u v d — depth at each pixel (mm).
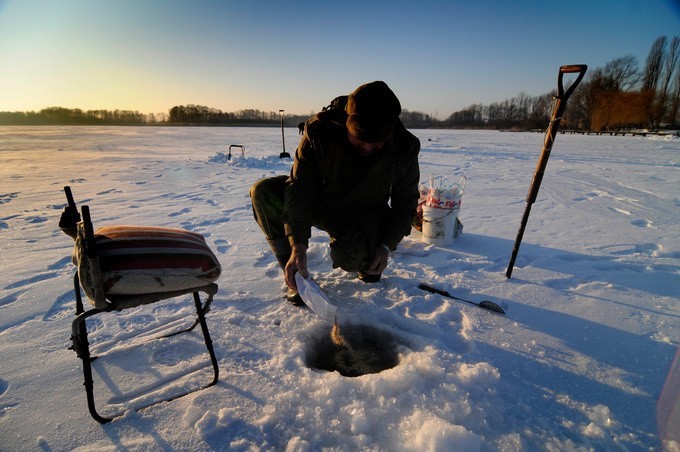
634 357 1757
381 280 2514
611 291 2418
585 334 1943
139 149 16016
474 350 1787
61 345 1796
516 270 2764
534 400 1476
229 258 2973
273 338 1855
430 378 1565
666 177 7684
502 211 4738
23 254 3062
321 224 2238
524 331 1961
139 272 1207
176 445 1249
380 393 1454
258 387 1507
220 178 7691
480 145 20375
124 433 1294
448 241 3299
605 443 1272
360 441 1244
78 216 1312
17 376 1567
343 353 1913
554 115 2193
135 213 4520
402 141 1927
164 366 1641
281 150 15492
